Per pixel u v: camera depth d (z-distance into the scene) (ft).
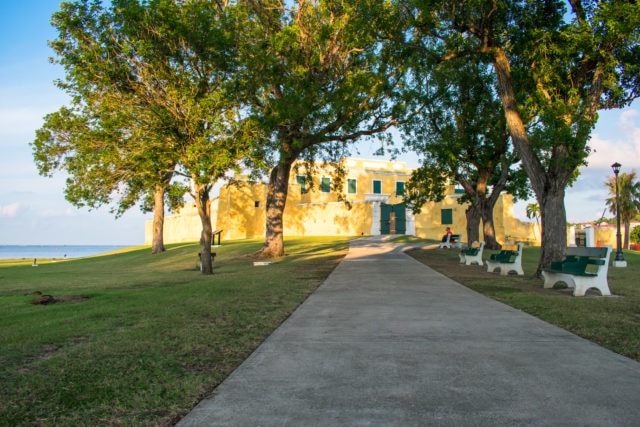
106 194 73.97
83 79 52.75
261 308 29.07
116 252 160.76
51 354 18.92
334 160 87.51
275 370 16.53
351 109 68.44
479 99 76.64
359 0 56.70
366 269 54.49
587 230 109.70
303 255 84.17
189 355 18.56
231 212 142.41
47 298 34.14
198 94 54.19
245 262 77.71
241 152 51.83
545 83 45.60
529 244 145.07
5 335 21.98
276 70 61.21
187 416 12.64
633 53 43.01
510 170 92.07
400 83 73.82
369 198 149.07
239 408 13.11
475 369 16.38
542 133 45.34
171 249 123.75
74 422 12.26
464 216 139.54
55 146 86.53
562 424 11.85
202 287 40.06
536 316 26.07
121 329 23.15
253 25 65.62
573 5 44.06
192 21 52.49
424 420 12.14
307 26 63.46
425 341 20.47
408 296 33.96
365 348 19.40
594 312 26.45
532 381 15.07
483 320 24.91
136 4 49.44
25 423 12.15
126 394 14.23
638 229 165.48
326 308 29.12
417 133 82.38
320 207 143.33
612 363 16.96
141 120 54.03
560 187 44.57
